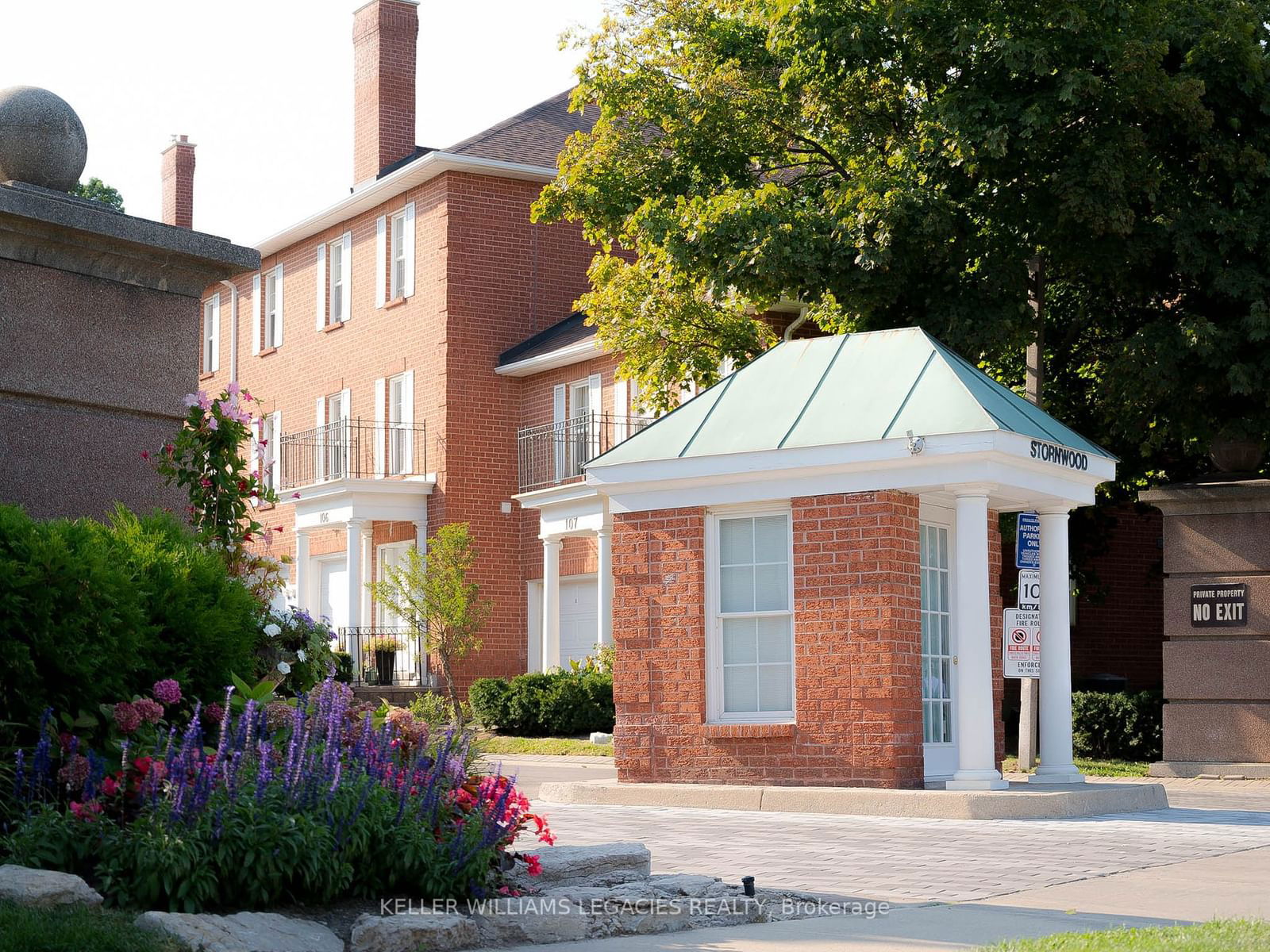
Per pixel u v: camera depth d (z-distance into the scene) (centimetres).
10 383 937
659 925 772
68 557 789
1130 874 973
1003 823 1252
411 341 3431
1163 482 2183
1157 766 1898
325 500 3325
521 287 3400
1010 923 794
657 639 1466
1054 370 2317
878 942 734
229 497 1012
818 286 2041
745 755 1408
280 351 3944
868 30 2008
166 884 669
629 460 1470
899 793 1302
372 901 747
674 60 2364
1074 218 1939
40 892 642
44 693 786
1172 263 2042
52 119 1000
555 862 864
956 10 1950
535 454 3291
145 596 826
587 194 2359
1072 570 2517
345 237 3703
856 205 1986
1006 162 1961
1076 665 2923
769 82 2288
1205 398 2064
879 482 1359
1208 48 1959
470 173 3353
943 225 1925
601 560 2886
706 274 2077
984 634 1355
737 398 1491
